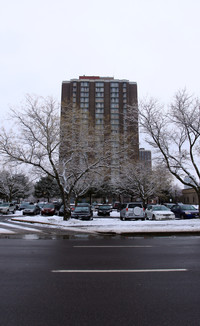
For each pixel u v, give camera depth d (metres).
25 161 18.41
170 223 17.16
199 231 14.52
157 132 19.14
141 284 5.16
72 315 3.79
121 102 92.50
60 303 4.23
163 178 30.97
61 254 8.26
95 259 7.49
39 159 18.89
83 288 4.93
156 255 8.09
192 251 8.81
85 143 19.50
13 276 5.71
